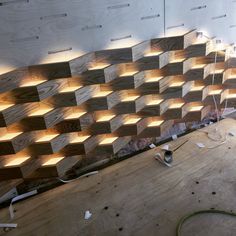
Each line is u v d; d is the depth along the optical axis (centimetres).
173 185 149
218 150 171
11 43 118
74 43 130
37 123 133
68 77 130
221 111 202
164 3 142
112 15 133
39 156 147
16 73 122
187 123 193
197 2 150
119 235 125
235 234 120
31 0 114
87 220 134
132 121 164
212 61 167
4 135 134
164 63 152
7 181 145
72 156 156
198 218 129
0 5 110
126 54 140
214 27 163
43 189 156
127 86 147
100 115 153
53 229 131
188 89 171
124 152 177
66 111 142
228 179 149
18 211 143
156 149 178
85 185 156
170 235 122
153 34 147
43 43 124
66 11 123
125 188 150
